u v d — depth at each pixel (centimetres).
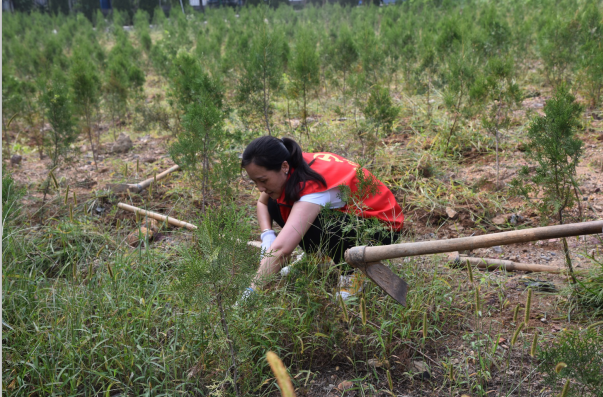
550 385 208
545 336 259
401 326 267
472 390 235
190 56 539
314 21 1859
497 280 310
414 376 244
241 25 1702
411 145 543
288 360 259
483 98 498
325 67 894
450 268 322
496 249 354
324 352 261
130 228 402
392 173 491
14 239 344
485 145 537
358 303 273
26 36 1667
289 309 270
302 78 588
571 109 301
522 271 322
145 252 339
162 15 2288
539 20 987
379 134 536
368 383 243
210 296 196
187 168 408
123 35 1673
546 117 306
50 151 502
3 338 254
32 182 524
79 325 259
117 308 267
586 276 299
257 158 267
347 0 2562
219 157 405
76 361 247
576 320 272
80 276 314
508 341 260
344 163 296
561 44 704
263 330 246
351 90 635
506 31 757
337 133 586
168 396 225
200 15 2148
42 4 3225
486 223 395
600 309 275
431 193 436
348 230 267
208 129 406
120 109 766
